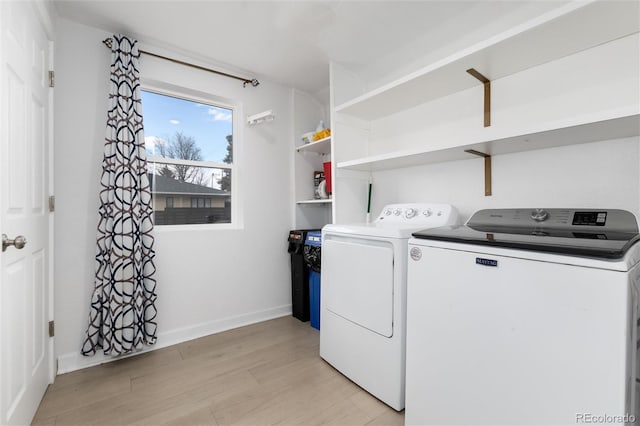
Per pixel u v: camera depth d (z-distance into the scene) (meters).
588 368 0.78
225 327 2.39
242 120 2.51
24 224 1.25
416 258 1.22
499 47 1.32
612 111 0.99
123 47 1.83
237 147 2.55
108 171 1.78
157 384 1.62
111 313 1.73
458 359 1.06
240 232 2.49
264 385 1.62
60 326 1.72
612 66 1.27
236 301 2.46
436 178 1.95
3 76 1.03
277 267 2.73
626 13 1.08
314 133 2.66
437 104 1.93
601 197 1.31
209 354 1.97
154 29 1.88
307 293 2.60
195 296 2.25
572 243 0.87
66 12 1.70
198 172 2.38
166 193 2.23
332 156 2.17
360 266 1.61
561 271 0.83
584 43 1.29
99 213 1.80
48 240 1.61
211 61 2.28
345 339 1.70
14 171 1.15
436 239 1.16
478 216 1.53
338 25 1.84
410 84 1.71
